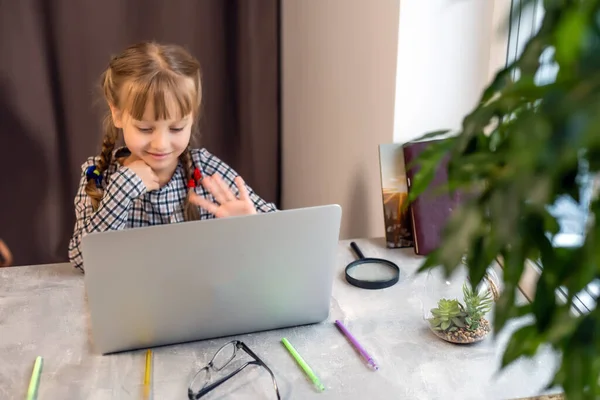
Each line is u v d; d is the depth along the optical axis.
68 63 1.86
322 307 1.01
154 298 0.91
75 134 1.93
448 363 0.93
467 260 0.47
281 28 2.06
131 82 1.16
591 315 0.44
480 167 0.46
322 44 1.73
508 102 0.44
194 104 1.24
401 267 1.22
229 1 1.93
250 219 0.88
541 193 0.37
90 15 1.82
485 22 1.30
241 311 0.97
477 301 0.97
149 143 1.20
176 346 0.97
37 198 1.96
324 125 1.79
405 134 1.35
